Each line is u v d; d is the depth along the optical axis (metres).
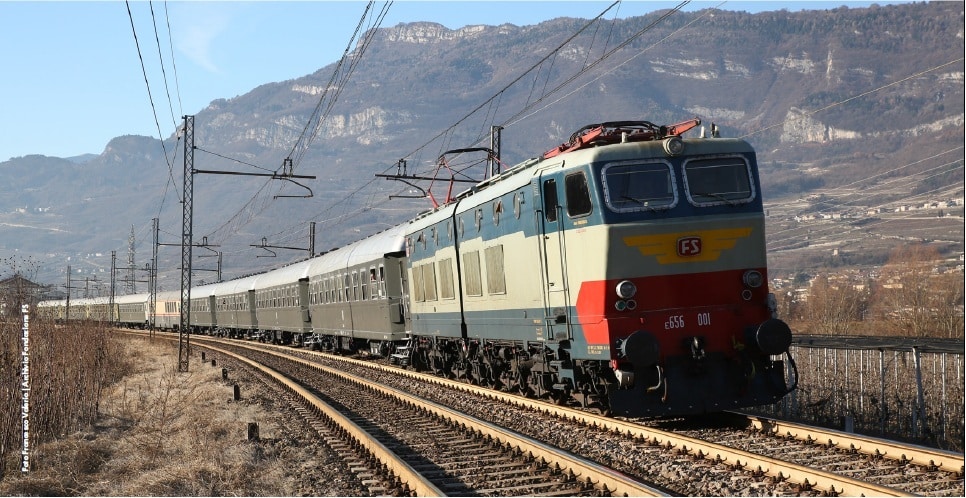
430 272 23.36
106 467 13.58
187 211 35.75
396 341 30.66
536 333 16.23
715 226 13.91
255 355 43.94
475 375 22.06
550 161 15.31
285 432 16.25
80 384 18.72
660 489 9.80
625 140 14.36
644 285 13.72
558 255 14.95
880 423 15.38
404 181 32.72
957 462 9.79
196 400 22.11
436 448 13.50
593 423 14.53
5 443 13.75
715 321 13.82
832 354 19.55
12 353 16.03
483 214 18.55
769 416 17.42
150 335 65.62
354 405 20.27
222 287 69.06
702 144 14.22
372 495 10.70
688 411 13.70
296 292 46.50
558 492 9.96
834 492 9.12
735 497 9.48
